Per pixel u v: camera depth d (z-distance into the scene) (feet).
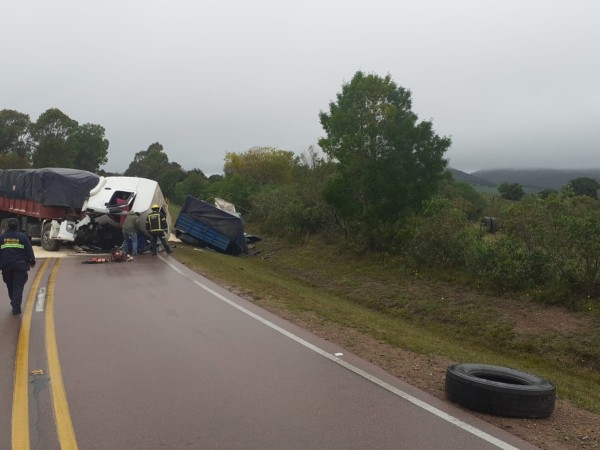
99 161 306.14
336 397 18.95
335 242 78.54
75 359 22.15
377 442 15.43
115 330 27.20
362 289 56.39
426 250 58.90
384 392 19.66
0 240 30.01
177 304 34.68
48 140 266.36
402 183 64.80
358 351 25.36
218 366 21.98
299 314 33.60
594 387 30.32
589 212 47.75
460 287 51.08
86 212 60.90
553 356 35.55
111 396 18.24
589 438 16.66
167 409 17.30
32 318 29.09
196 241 80.33
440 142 64.90
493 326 41.24
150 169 287.07
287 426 16.34
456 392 18.74
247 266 67.41
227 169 167.43
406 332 34.14
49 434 15.21
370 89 66.54
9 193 68.13
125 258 55.77
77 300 34.55
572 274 43.34
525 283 46.50
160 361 22.33
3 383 19.12
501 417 17.88
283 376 21.04
